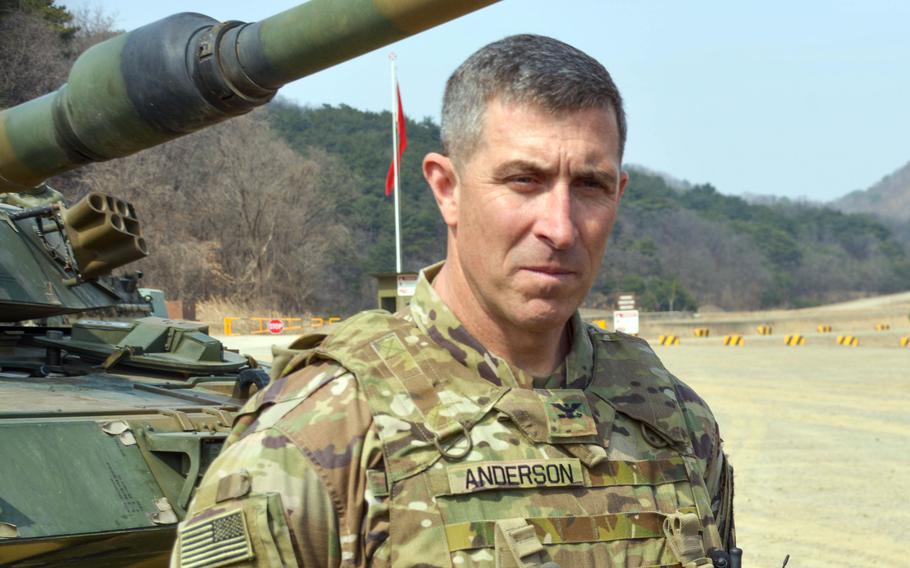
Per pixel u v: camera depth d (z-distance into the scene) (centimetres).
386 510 221
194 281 5212
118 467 538
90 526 503
